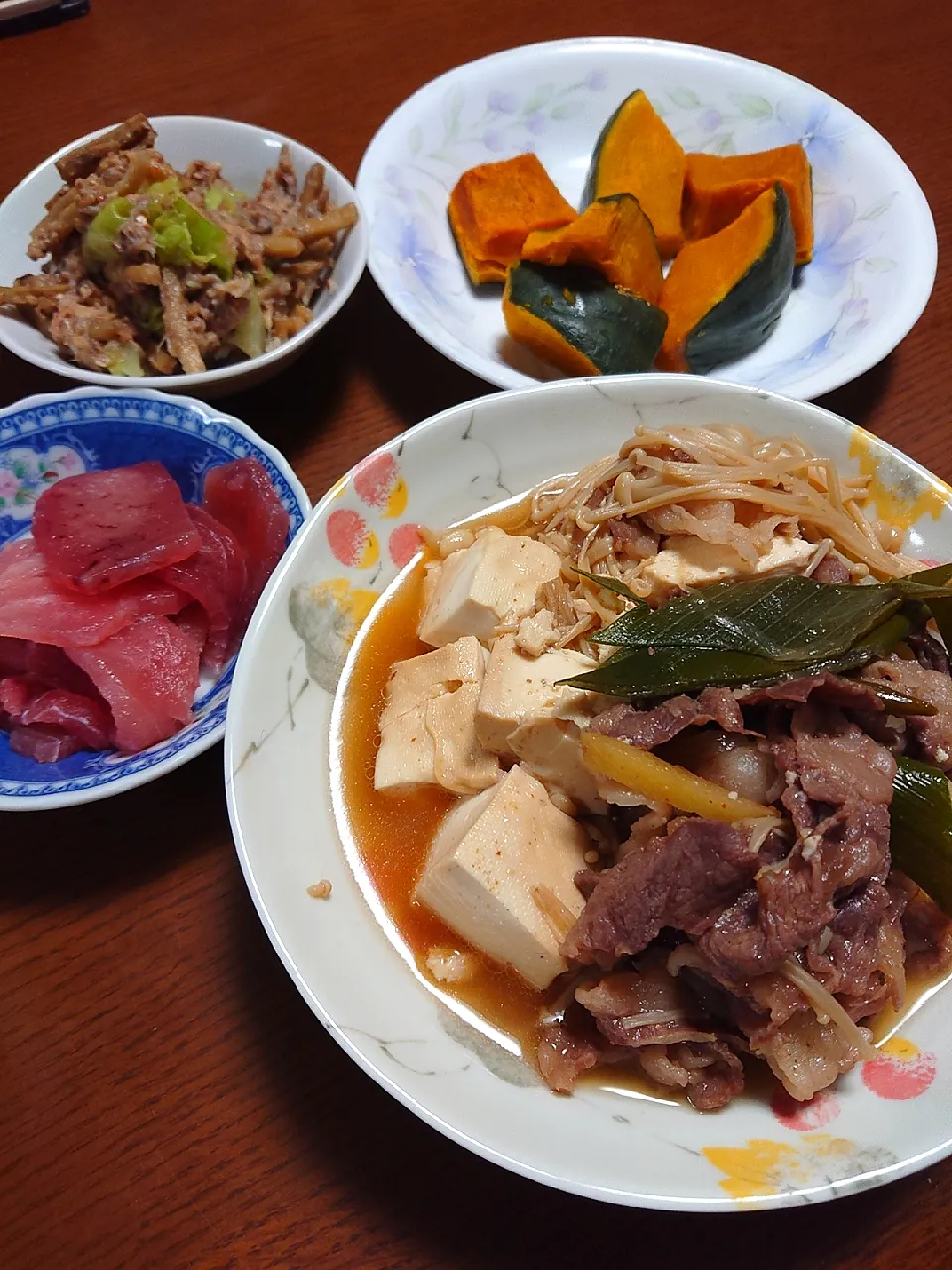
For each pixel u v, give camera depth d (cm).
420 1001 23
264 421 34
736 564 26
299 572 26
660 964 23
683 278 37
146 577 28
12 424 29
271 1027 24
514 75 42
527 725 24
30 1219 21
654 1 48
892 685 23
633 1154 20
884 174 39
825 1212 22
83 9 45
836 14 48
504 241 37
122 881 26
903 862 22
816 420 29
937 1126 20
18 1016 24
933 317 38
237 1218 22
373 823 26
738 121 42
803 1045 21
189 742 25
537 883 23
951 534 28
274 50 44
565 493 30
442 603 28
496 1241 21
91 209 33
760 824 22
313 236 35
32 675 28
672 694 23
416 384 36
